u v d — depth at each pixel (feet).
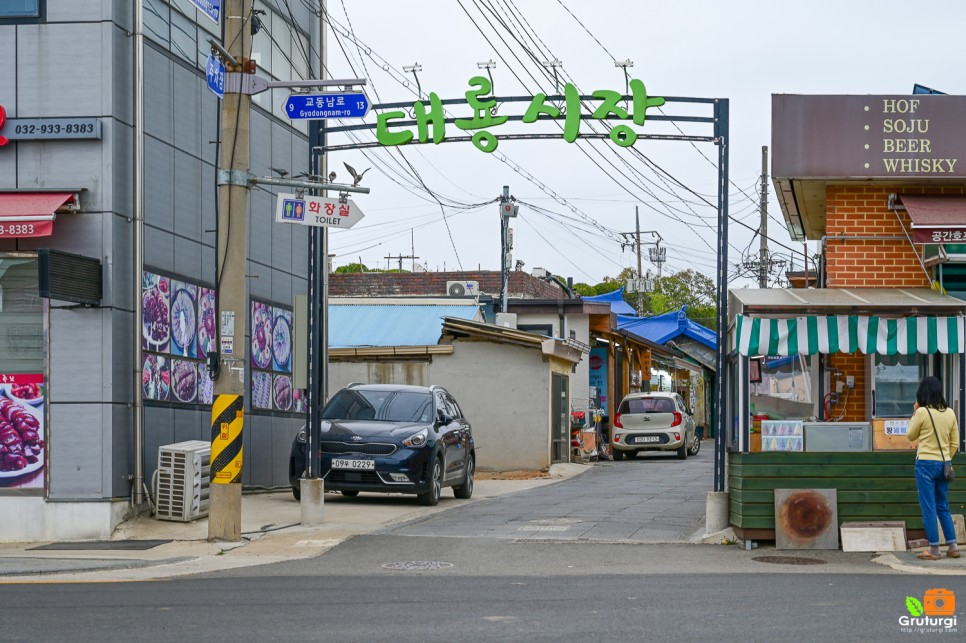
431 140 47.21
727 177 45.34
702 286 237.25
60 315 45.73
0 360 46.01
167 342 49.96
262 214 60.75
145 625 25.75
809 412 46.83
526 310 114.73
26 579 34.73
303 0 65.82
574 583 33.01
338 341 99.66
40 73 46.37
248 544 42.86
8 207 44.68
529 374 84.02
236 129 43.06
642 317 152.15
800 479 41.22
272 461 61.98
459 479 61.41
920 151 45.75
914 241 46.50
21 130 45.98
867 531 40.24
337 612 27.53
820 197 50.19
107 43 46.34
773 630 24.72
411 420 58.85
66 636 24.40
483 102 46.62
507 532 45.55
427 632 24.72
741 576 34.58
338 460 55.36
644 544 42.29
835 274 47.52
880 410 45.85
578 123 45.93
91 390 45.47
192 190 52.75
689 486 67.51
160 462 47.57
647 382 137.69
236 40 43.06
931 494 38.32
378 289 144.05
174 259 50.78
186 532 46.03
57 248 45.93
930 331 40.45
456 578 34.47
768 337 40.68
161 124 49.83
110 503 45.14
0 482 45.44
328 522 49.52
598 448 105.91
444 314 104.47
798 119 46.37
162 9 50.19
